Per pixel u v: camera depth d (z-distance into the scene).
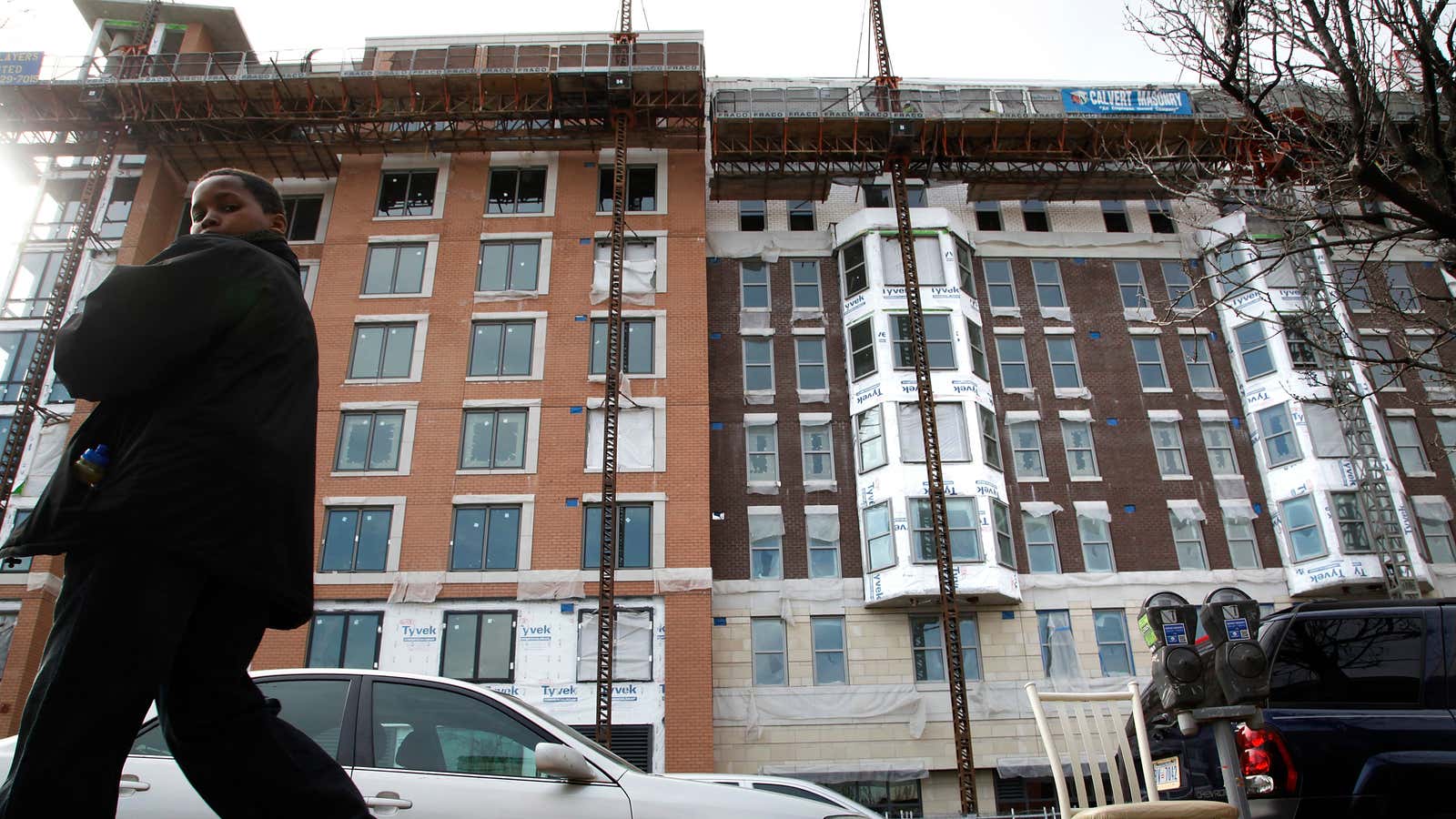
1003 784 25.91
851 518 29.53
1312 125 9.58
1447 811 5.49
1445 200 8.27
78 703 1.75
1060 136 33.16
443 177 32.31
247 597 2.08
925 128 32.81
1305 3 8.49
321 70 34.12
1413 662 5.93
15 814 1.70
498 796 4.59
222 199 2.50
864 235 32.78
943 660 27.52
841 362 31.94
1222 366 31.95
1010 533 28.98
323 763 2.23
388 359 29.17
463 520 27.00
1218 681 4.95
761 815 4.62
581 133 32.09
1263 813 5.73
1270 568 29.11
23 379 28.86
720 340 32.06
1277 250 31.53
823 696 26.97
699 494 27.33
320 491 27.17
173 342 1.99
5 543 1.93
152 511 1.85
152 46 35.03
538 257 30.84
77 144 32.41
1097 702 5.07
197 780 2.12
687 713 24.70
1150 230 34.88
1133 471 30.36
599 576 26.20
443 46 34.84
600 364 29.22
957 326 31.16
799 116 32.66
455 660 25.27
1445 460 30.36
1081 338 32.38
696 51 34.25
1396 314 10.44
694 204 31.81
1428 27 8.07
